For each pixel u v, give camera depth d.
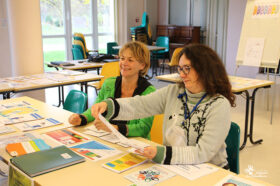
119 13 9.24
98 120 1.85
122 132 1.90
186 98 1.68
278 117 4.91
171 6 9.88
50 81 3.67
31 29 4.59
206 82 1.57
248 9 5.14
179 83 1.76
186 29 8.96
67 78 3.88
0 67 6.59
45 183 1.30
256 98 6.16
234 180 1.34
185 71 1.57
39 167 1.40
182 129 1.62
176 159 1.47
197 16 9.27
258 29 4.98
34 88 3.39
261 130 4.31
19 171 1.41
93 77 3.99
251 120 3.78
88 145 1.74
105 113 1.80
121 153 1.63
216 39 8.93
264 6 4.94
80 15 8.54
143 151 1.48
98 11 8.90
